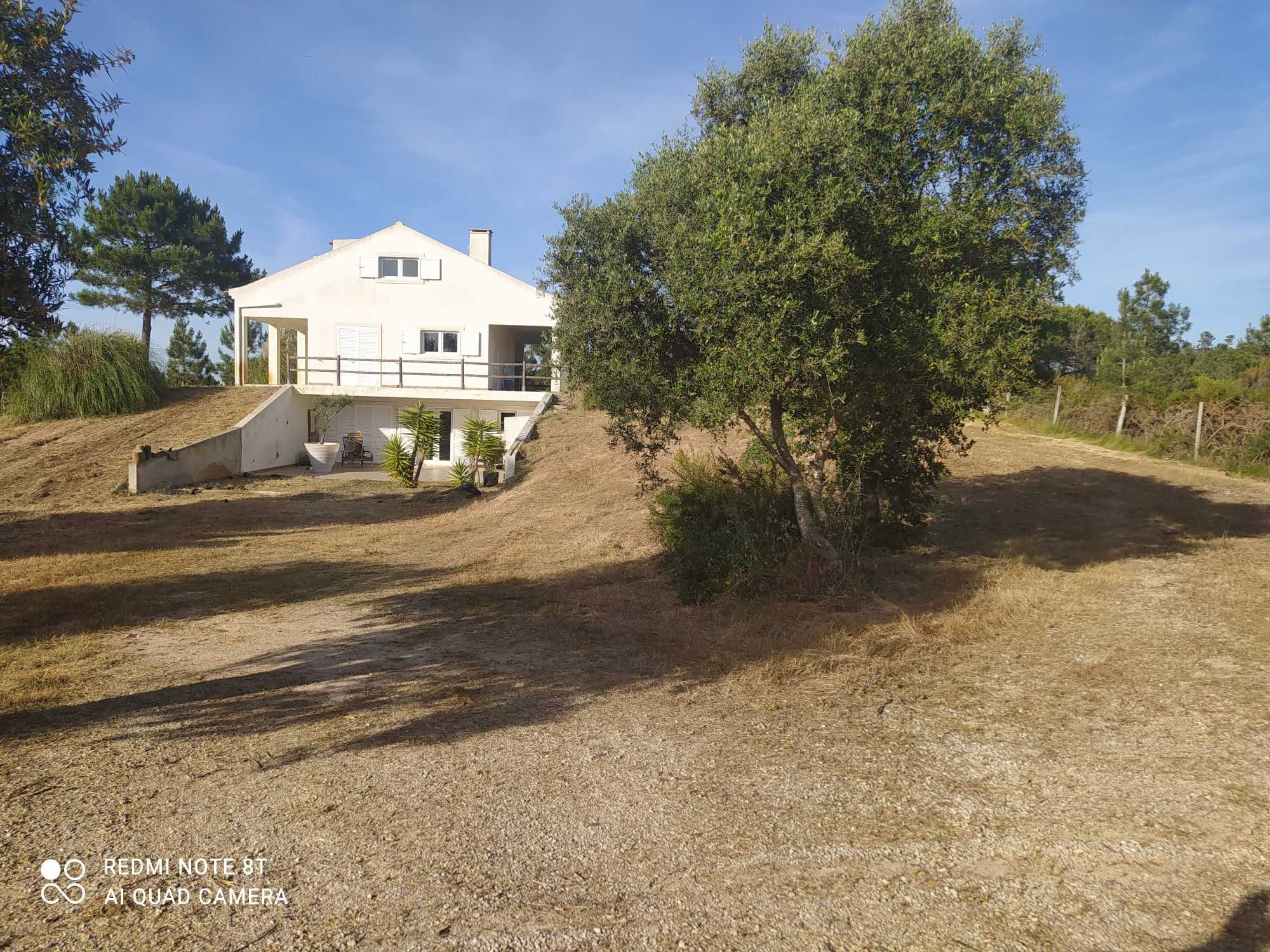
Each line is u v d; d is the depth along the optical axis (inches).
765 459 369.4
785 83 326.0
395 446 759.7
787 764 171.0
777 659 243.9
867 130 267.9
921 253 272.5
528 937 111.2
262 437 868.6
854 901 119.6
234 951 108.4
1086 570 345.4
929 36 288.2
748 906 118.6
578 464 680.4
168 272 1483.8
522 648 267.4
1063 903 117.3
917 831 140.5
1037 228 328.2
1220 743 170.9
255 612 322.0
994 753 173.6
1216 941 106.7
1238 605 280.2
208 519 573.9
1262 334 1042.7
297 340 1245.7
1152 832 136.3
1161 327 1076.5
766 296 243.3
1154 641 246.1
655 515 398.6
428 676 236.5
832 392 269.4
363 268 1019.9
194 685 227.5
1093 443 783.7
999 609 286.4
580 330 293.1
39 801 153.6
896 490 386.6
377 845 136.9
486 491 677.3
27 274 215.3
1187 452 674.8
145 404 887.7
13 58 197.8
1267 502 495.8
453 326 1020.5
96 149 214.5
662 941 110.5
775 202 257.4
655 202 283.3
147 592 354.9
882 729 189.9
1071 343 1228.5
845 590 311.0
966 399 301.6
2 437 802.2
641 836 140.2
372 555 451.2
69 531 523.5
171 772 167.3
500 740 186.2
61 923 114.8
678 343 295.0
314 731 191.6
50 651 262.2
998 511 488.7
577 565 401.7
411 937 111.5
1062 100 304.2
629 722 197.8
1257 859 126.5
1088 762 165.8
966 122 295.9
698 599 318.0
